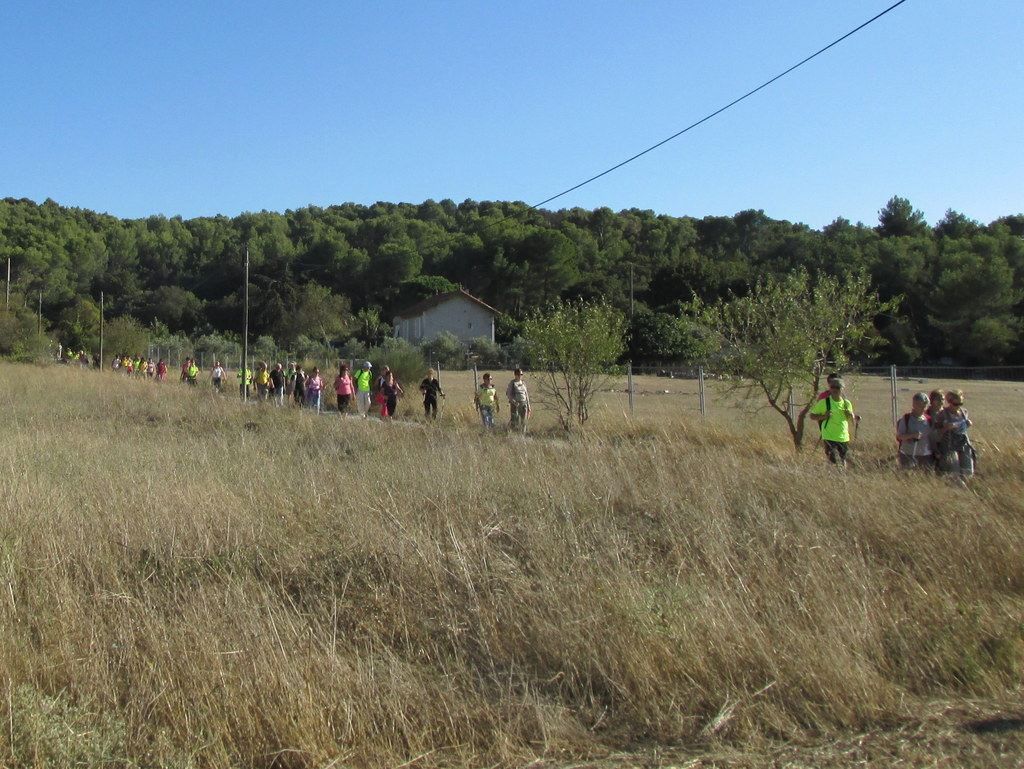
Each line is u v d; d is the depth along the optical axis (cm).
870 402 2566
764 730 421
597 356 1805
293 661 446
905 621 526
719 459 955
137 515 707
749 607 526
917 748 400
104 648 468
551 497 787
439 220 9038
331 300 6769
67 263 7319
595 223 9956
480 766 388
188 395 2533
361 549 646
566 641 482
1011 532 677
